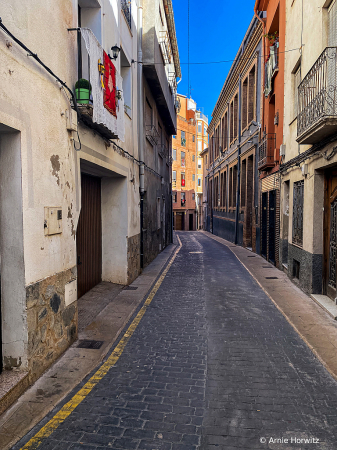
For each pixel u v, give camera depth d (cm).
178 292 845
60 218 453
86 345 499
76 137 523
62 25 468
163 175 1847
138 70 1058
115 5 752
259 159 1490
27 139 371
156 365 446
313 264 757
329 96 564
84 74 525
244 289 874
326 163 657
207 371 429
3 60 324
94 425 319
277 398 367
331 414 339
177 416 334
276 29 1281
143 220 1175
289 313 653
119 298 768
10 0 340
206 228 3962
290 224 984
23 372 376
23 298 370
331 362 445
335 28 654
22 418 324
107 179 883
